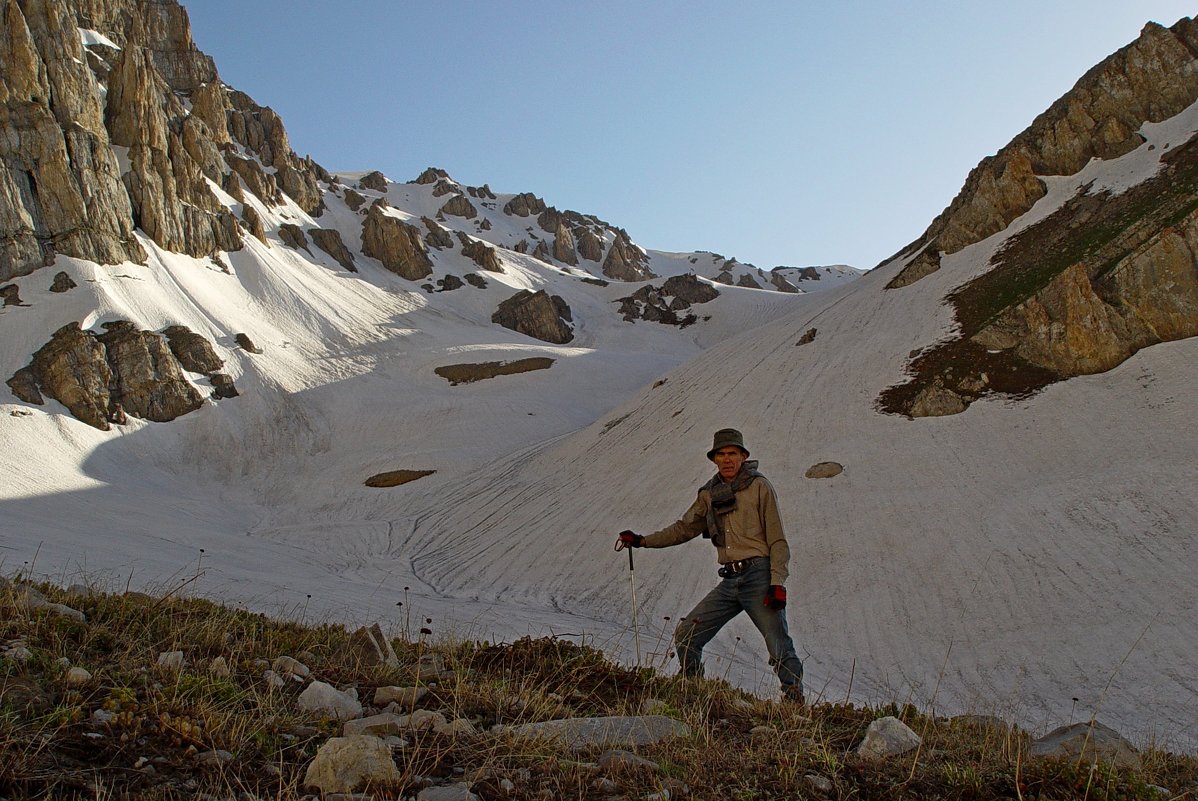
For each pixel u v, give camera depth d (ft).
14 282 221.66
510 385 256.93
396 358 280.92
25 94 246.47
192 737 11.86
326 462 194.49
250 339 250.78
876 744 14.52
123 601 21.61
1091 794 12.55
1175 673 45.98
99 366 198.59
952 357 118.62
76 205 240.94
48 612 18.07
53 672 13.91
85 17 380.99
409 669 18.66
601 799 11.23
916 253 206.90
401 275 410.31
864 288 197.36
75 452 172.86
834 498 91.30
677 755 13.41
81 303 216.95
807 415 119.03
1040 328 111.24
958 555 71.10
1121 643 51.44
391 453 191.31
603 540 100.22
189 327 235.61
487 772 11.76
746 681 39.17
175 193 290.97
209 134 371.56
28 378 189.47
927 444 99.40
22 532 88.53
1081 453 86.12
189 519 142.92
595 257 629.10
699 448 121.19
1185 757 19.38
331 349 278.26
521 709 15.75
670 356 327.88
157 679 14.57
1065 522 71.36
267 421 214.07
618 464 133.18
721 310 431.43
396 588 91.45
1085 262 121.80
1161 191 133.39
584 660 20.26
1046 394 102.89
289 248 354.74
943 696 48.62
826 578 74.02
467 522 130.82
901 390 115.96
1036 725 39.37
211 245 296.92
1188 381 92.84
